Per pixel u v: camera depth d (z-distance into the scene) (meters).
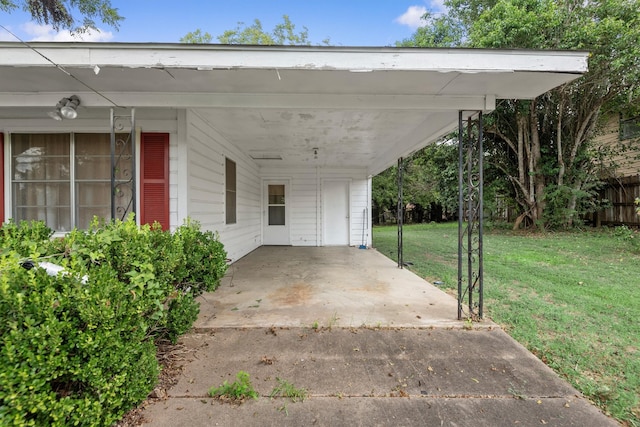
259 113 4.26
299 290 4.30
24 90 3.15
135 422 1.67
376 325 2.99
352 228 9.56
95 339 1.42
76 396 1.45
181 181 4.08
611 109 10.09
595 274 5.01
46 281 1.38
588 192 10.36
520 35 7.97
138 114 4.06
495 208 12.40
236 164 6.62
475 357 2.39
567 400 1.89
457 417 1.74
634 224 9.91
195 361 2.33
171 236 2.55
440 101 3.19
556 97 10.12
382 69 2.52
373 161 8.59
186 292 2.67
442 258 7.04
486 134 12.06
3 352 1.17
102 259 1.87
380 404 1.85
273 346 2.57
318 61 2.51
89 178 4.07
